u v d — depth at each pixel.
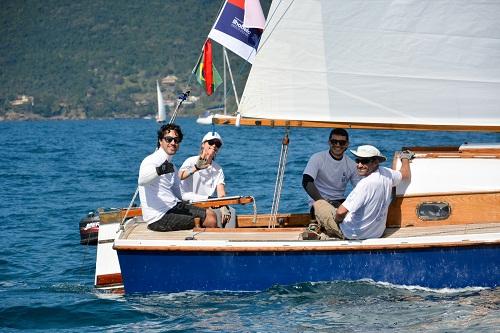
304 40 18.66
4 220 30.84
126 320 16.81
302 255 17.62
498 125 18.61
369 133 92.94
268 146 71.06
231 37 20.22
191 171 20.11
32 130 171.12
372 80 18.66
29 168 54.00
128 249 17.84
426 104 18.67
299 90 18.77
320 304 17.11
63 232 28.05
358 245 17.47
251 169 46.66
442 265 17.55
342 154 19.34
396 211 18.84
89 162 58.50
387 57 18.58
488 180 18.69
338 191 19.53
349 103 18.70
